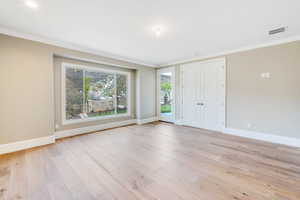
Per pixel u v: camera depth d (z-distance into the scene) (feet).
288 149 9.16
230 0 5.81
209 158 7.98
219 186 5.56
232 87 12.50
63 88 11.88
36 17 7.13
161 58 15.31
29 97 9.42
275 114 10.41
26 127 9.33
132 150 9.14
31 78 9.47
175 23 7.72
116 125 15.94
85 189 5.40
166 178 6.11
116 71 15.83
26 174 6.39
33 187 5.51
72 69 12.55
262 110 10.98
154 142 10.67
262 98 10.95
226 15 6.96
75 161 7.64
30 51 9.38
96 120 14.19
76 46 11.22
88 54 12.35
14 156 8.21
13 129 8.87
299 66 9.39
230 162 7.50
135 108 17.94
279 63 10.12
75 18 7.21
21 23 7.73
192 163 7.41
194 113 15.47
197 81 15.05
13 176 6.23
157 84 19.27
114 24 7.82
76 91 12.84
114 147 9.67
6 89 8.61
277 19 7.35
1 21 7.52
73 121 12.53
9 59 8.67
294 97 9.65
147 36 9.42
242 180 5.93
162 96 18.88
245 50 11.64
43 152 8.79
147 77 18.24
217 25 7.97
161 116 19.17
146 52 13.04
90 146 9.84
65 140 11.12
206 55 14.01
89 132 13.48
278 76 10.20
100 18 7.22
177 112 17.11
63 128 11.92
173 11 6.60
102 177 6.19
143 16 7.03
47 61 10.10
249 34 9.21
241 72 11.93
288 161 7.57
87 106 13.64
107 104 15.30
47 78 10.14
